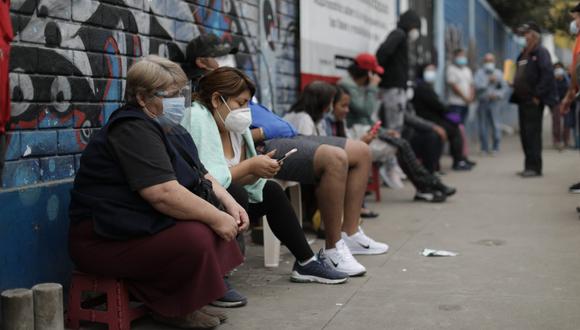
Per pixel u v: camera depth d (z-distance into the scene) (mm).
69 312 3285
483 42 20234
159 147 3064
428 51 13461
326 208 4250
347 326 3336
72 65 3682
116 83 4090
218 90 3736
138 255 3070
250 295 3900
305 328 3316
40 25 3434
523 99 9398
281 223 4039
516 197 7613
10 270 3195
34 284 3350
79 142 3760
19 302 3000
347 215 4824
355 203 4797
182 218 3072
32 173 3414
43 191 3389
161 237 3045
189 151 3416
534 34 9180
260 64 6195
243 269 4523
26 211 3283
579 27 6820
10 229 3189
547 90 9172
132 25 4242
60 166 3613
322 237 5559
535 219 6223
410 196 7832
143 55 4375
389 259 4730
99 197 3098
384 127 8477
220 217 3123
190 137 3492
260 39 6184
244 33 5910
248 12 5984
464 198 7613
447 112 10312
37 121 3434
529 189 8234
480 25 19594
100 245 3125
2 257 3146
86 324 3395
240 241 4316
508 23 24328
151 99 3148
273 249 4570
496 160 12062
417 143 8898
